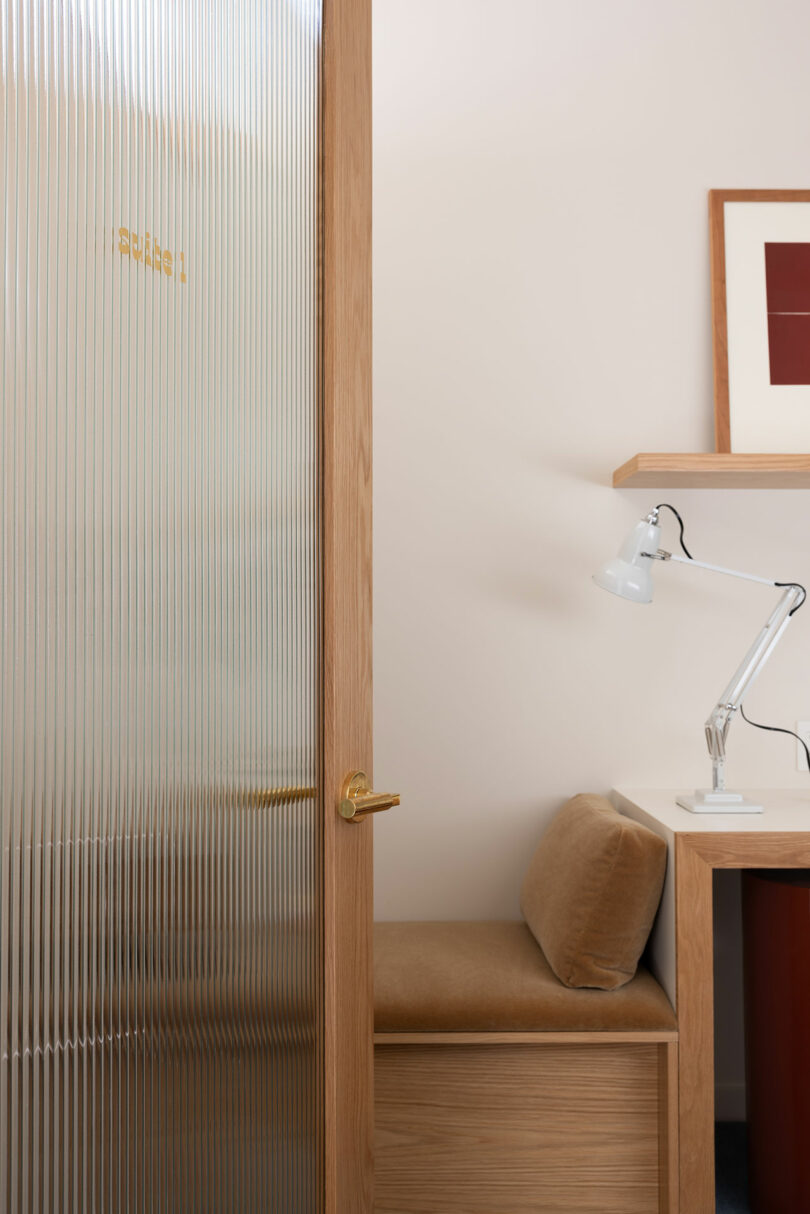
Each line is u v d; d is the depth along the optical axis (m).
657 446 2.30
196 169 0.94
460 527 2.30
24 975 0.73
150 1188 0.86
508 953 1.96
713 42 2.32
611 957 1.76
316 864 1.14
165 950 0.89
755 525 2.29
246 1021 1.00
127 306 0.85
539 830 2.28
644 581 1.99
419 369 2.31
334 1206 1.13
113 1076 0.82
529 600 2.29
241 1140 0.98
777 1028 1.79
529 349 2.31
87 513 0.81
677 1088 1.69
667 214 2.31
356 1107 1.21
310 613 1.14
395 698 2.29
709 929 1.71
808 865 1.71
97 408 0.82
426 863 2.28
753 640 2.28
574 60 2.33
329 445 1.18
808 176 2.31
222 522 0.98
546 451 2.30
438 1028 1.70
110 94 0.84
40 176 0.77
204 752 0.95
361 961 1.23
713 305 2.27
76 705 0.79
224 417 0.98
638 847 1.72
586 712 2.28
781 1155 1.78
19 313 0.74
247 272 1.02
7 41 0.74
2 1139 0.71
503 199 2.32
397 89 2.33
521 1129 1.74
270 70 1.07
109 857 0.82
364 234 1.28
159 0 0.90
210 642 0.96
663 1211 1.70
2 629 0.73
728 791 2.02
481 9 2.34
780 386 2.26
